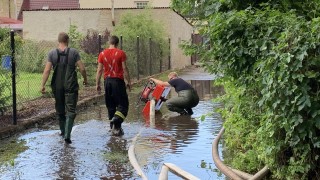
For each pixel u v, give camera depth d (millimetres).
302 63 5207
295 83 5195
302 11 6543
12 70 10688
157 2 40906
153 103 13000
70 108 9492
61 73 9531
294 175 5781
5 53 10656
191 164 7758
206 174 7164
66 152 8719
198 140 9633
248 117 6820
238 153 7590
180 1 7414
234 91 7234
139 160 8078
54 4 44156
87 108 14664
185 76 27172
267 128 5613
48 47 27328
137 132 10594
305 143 5527
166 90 13523
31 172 7434
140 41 25344
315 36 5113
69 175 7281
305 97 5141
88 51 24047
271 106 5461
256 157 6785
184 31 36469
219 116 12648
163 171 6934
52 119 12328
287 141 5586
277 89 5266
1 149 8977
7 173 7379
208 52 6770
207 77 26484
